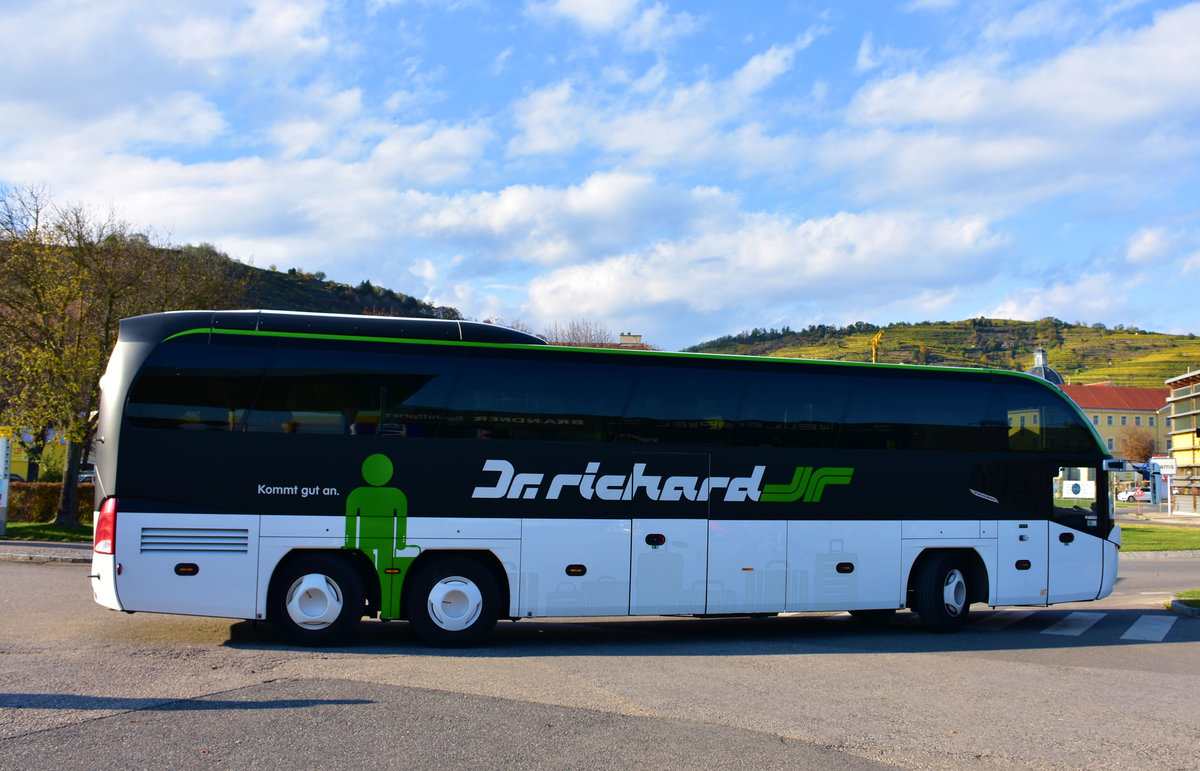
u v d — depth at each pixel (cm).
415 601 1048
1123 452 11856
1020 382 1331
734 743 654
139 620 1175
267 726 658
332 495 1035
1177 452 7075
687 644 1136
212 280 2905
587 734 664
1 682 770
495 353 1098
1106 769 624
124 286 2656
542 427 1095
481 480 1071
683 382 1156
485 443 1077
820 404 1213
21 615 1195
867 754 639
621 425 1123
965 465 1280
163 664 870
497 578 1086
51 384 2558
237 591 1009
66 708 688
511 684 830
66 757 575
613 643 1132
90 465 3397
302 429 1037
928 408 1272
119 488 998
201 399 1023
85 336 2638
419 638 1118
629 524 1112
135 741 612
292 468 1030
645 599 1110
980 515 1280
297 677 827
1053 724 742
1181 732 724
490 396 1088
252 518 1016
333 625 1031
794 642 1167
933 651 1109
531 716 711
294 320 1063
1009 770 616
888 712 768
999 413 1312
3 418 2661
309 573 1030
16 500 2880
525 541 1078
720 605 1139
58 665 848
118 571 988
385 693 772
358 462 1045
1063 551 1327
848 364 1238
